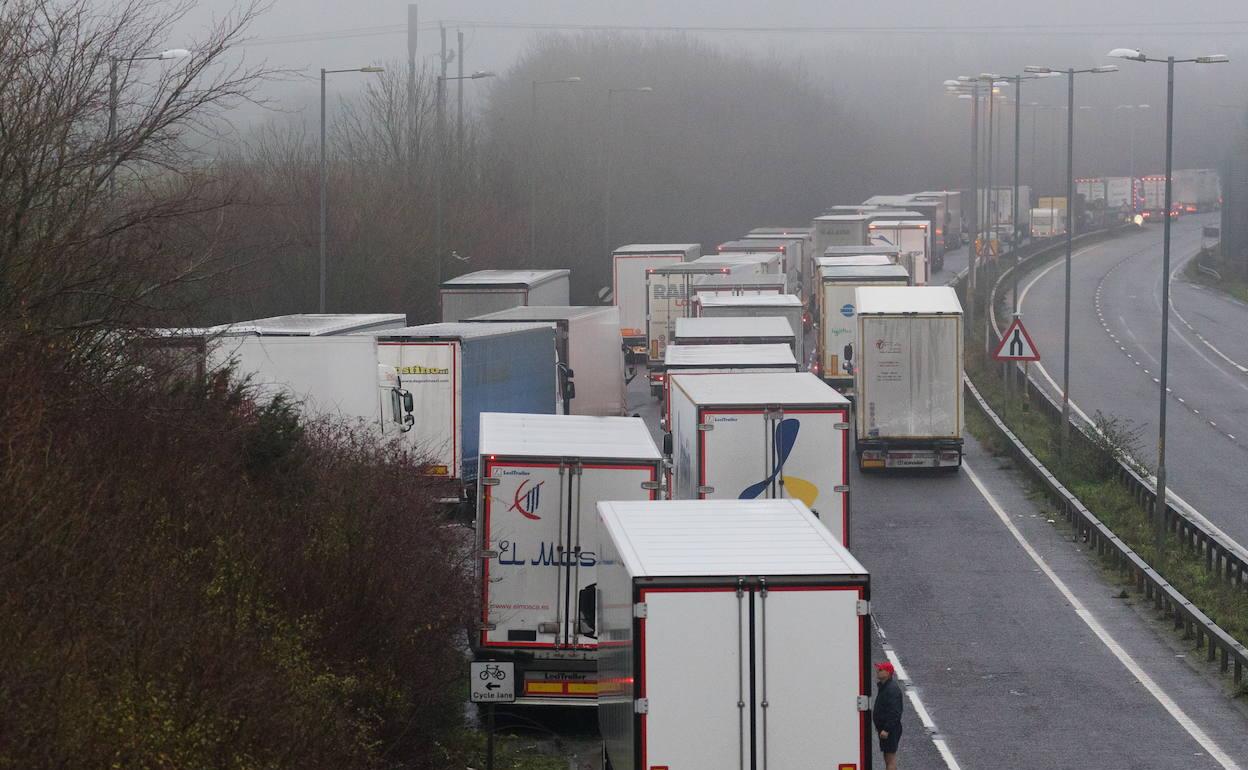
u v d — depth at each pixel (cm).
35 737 2048
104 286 3534
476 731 3859
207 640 2498
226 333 4706
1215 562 5825
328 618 3134
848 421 4703
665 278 11550
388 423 6062
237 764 2305
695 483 4719
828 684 2559
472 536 4312
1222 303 18362
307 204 10694
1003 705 4106
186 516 3055
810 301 16262
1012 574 5791
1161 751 3675
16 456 2616
